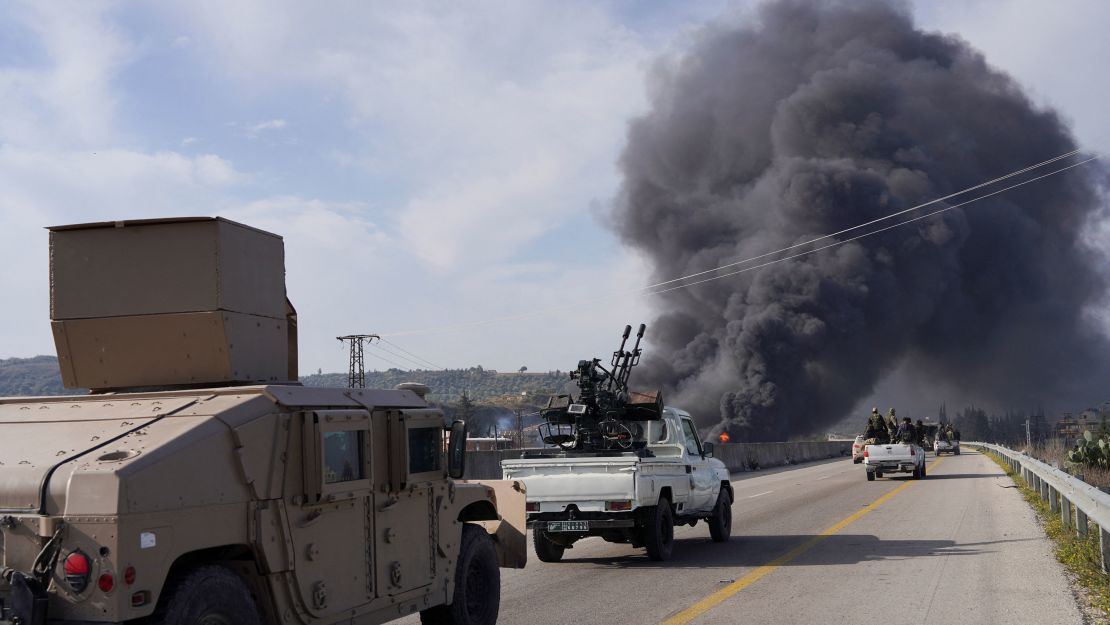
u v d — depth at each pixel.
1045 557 11.45
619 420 14.11
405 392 7.01
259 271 6.20
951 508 18.84
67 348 5.99
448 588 7.15
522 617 8.68
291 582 5.42
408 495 6.67
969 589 9.44
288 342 6.83
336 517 5.85
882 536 14.42
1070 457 25.38
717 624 8.11
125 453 4.71
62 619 4.44
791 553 12.85
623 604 9.27
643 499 12.14
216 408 5.25
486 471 24.50
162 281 5.87
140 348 5.91
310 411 5.64
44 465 4.67
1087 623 7.64
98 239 5.98
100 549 4.41
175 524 4.71
